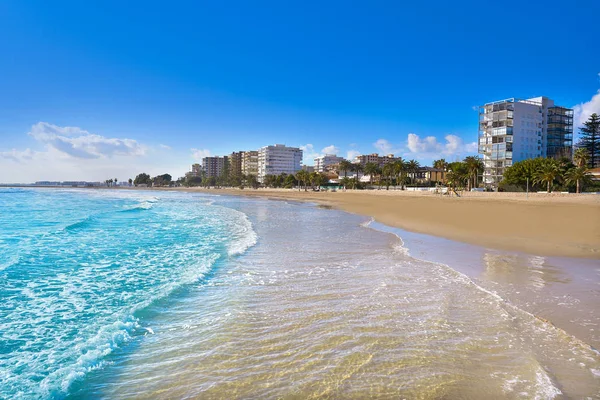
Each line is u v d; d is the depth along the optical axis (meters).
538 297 7.51
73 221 24.11
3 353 5.38
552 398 3.96
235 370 4.71
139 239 16.70
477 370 4.57
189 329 6.12
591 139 86.50
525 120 86.56
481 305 7.00
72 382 4.55
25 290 8.59
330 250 13.67
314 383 4.33
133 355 5.24
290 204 54.97
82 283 9.21
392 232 19.14
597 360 4.81
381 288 8.29
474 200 50.41
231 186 191.75
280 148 184.38
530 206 34.44
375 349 5.17
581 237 15.73
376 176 131.12
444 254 12.67
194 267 10.88
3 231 19.17
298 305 7.19
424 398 3.99
